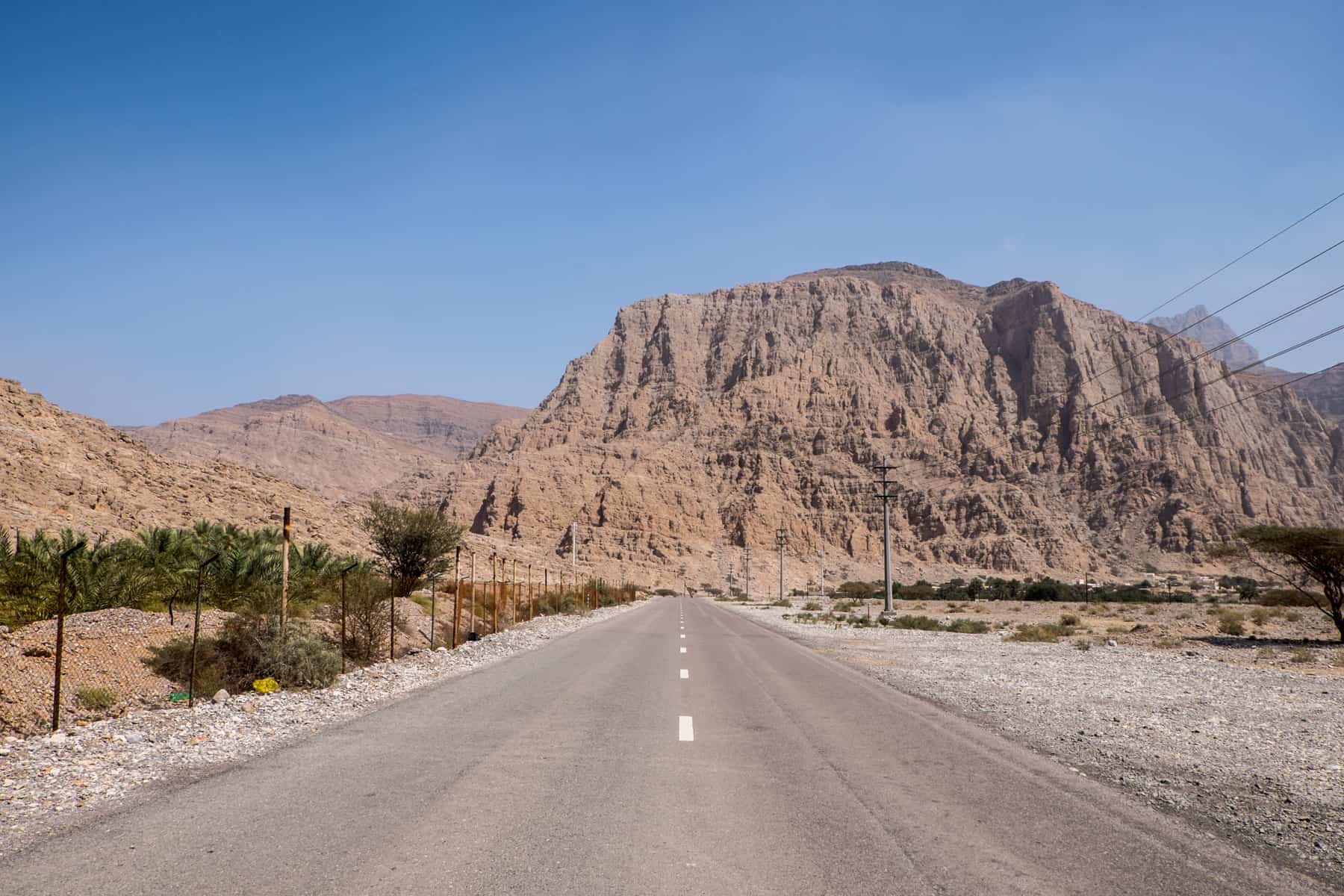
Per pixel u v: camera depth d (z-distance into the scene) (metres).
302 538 52.06
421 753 8.91
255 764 8.32
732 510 198.75
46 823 6.26
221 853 5.58
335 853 5.61
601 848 5.83
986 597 106.81
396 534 33.16
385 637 21.12
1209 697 15.51
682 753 9.17
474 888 5.03
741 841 6.04
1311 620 42.19
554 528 181.75
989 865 5.62
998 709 13.25
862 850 5.88
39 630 14.40
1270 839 6.40
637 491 188.88
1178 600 89.69
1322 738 11.26
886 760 8.95
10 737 9.81
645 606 76.06
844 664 20.73
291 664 14.55
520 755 8.88
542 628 34.06
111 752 8.82
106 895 4.84
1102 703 14.39
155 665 13.73
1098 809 7.09
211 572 21.78
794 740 10.04
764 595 161.12
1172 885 5.30
